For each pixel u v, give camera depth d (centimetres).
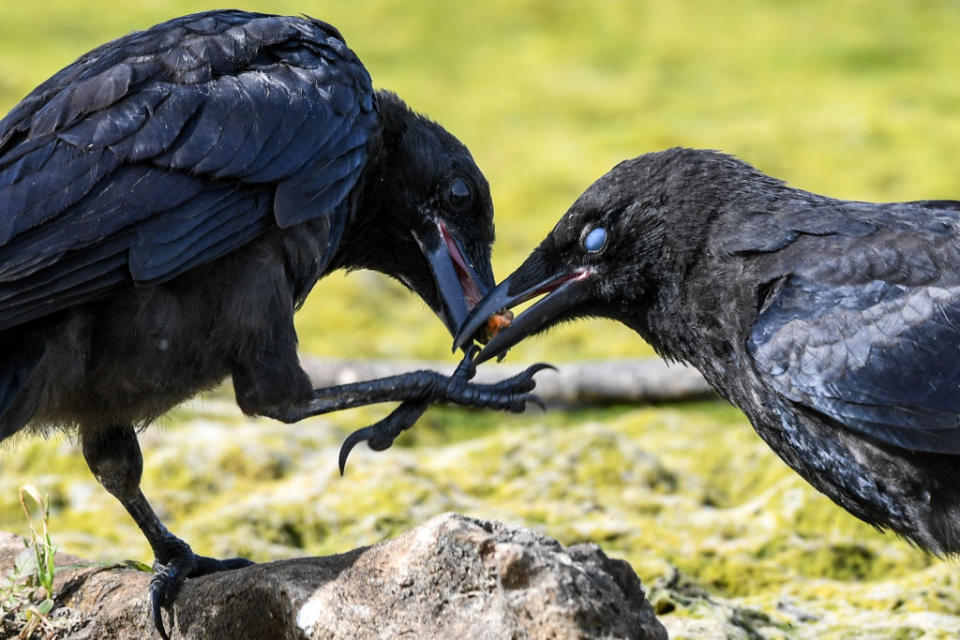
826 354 861
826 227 901
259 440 1370
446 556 743
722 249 916
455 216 1069
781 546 1159
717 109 2536
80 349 820
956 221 889
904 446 838
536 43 2900
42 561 864
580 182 2195
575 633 702
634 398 1551
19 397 799
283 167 884
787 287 888
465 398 941
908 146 2338
